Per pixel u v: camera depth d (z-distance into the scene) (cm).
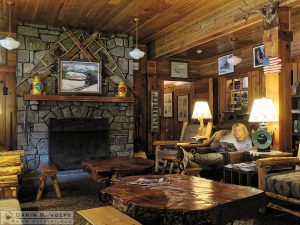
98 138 636
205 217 201
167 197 229
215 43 671
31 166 581
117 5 488
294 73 592
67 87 605
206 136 596
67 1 471
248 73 690
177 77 815
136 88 748
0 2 473
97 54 639
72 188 471
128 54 670
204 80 792
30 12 522
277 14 400
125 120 663
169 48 658
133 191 249
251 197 231
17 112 577
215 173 472
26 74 582
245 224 307
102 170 389
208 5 485
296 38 588
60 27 609
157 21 570
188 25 588
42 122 594
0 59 616
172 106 939
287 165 368
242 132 495
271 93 416
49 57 599
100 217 221
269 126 418
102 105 644
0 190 334
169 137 953
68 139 609
